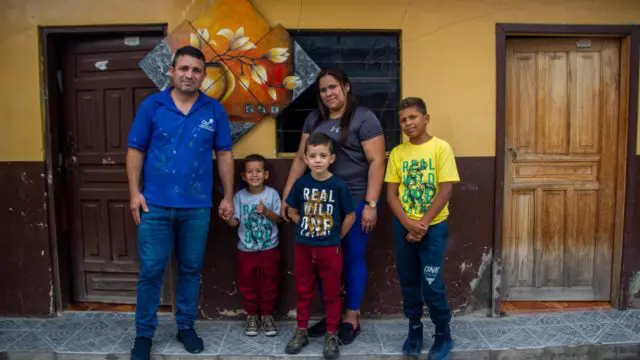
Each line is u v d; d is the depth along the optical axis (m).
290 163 3.60
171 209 3.09
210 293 3.72
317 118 3.31
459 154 3.64
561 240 3.89
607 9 3.59
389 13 3.55
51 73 3.69
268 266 3.43
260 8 3.54
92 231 3.90
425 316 3.72
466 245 3.69
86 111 3.82
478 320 3.68
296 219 3.17
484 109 3.62
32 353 3.23
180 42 3.51
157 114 3.05
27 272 3.74
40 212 3.70
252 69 3.53
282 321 3.71
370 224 3.14
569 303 3.92
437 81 3.60
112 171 3.84
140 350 3.11
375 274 3.70
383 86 3.66
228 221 3.34
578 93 3.78
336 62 3.64
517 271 3.90
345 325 3.37
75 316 3.78
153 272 3.09
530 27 3.58
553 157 3.81
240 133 3.58
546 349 3.26
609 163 3.83
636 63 3.65
